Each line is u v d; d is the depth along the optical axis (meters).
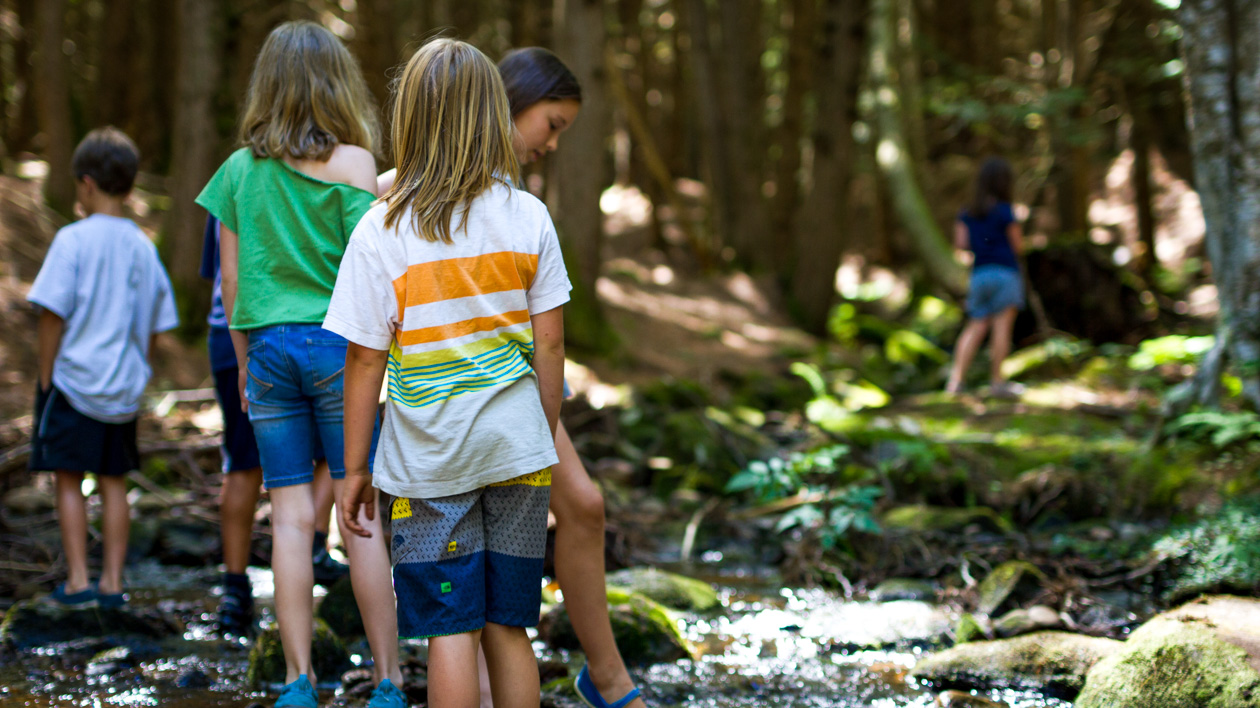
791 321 11.34
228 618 3.03
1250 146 4.55
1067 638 2.71
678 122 17.77
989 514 4.41
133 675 2.61
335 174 2.48
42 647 2.82
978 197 7.66
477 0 13.73
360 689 2.49
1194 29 4.67
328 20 13.20
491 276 1.88
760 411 7.70
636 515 4.92
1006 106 12.54
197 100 7.19
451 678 1.82
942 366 10.12
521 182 2.02
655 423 6.30
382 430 1.94
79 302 3.02
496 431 1.85
